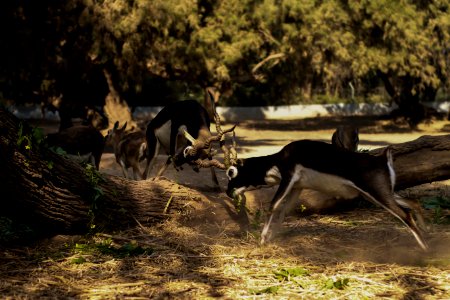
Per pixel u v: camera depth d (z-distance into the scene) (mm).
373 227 10539
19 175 8531
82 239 9383
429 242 9461
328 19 35469
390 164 8758
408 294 7141
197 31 30062
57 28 29953
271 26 33719
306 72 39656
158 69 33031
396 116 48375
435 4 41375
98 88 35906
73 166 9320
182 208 10445
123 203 9961
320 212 11570
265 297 7047
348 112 58281
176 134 12031
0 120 8195
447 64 43375
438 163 12141
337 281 7406
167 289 7312
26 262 8344
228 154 9977
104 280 7695
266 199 11398
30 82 34688
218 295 7117
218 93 34594
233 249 9133
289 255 8852
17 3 29344
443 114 49875
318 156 8992
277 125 48781
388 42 37906
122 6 28266
